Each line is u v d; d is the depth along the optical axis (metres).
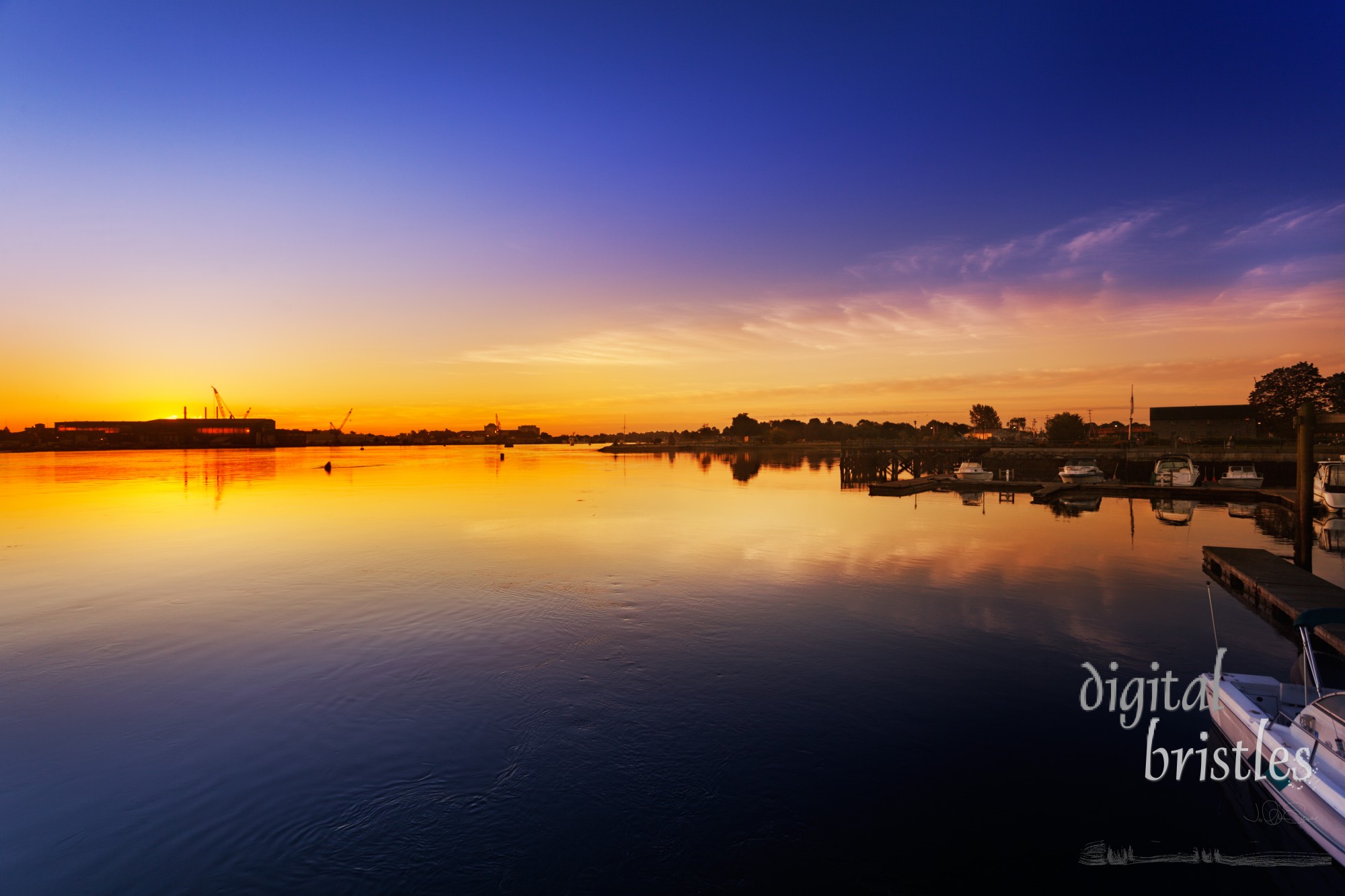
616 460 135.88
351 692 12.98
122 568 24.86
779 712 11.98
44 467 103.50
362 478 78.75
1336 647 14.52
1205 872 7.88
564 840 8.41
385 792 9.48
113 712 12.10
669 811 8.99
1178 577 22.47
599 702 12.43
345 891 7.55
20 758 10.46
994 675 13.75
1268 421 83.38
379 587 21.36
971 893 7.52
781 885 7.64
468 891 7.55
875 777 9.81
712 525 35.41
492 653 15.12
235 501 50.97
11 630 17.00
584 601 19.53
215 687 13.27
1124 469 60.81
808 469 95.94
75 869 7.92
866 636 16.23
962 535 31.58
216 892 7.54
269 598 20.19
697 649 15.34
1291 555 26.30
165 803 9.23
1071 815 8.93
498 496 53.53
